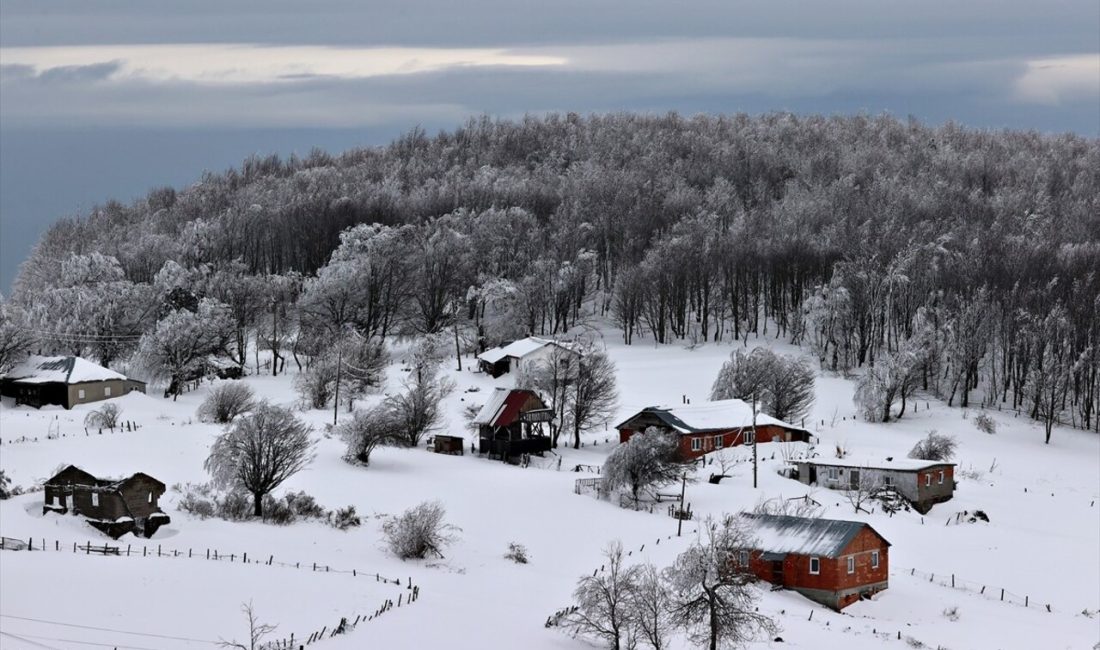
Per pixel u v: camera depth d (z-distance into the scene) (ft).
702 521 344.90
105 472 350.64
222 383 540.93
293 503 335.88
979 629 278.87
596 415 465.47
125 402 488.44
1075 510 397.19
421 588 275.39
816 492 389.60
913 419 517.14
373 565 292.81
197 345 532.32
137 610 243.40
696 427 437.17
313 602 255.91
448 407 505.66
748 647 245.24
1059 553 347.97
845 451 427.74
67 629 230.89
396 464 400.47
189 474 361.10
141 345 528.63
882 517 371.35
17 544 280.92
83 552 279.69
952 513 384.27
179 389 519.60
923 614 288.71
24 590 250.16
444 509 332.60
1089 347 543.80
